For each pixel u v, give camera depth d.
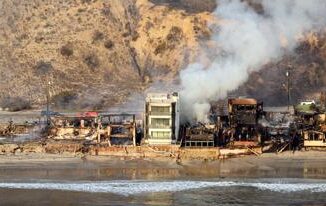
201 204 198.38
